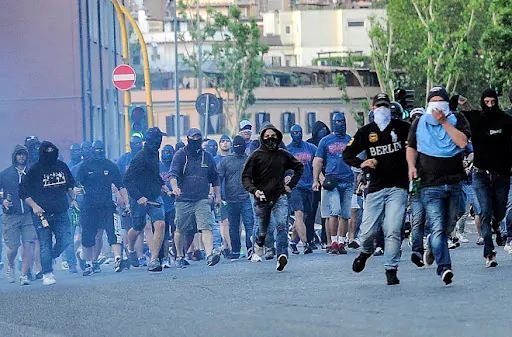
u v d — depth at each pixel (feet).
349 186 129.49
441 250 85.05
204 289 90.22
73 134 242.78
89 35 249.75
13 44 241.76
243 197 132.87
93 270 121.80
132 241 123.75
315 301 78.59
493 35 317.42
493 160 98.58
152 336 65.31
